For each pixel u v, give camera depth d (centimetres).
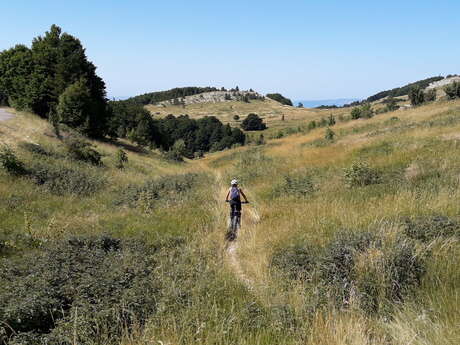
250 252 848
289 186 1495
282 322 470
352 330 420
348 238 686
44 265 650
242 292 598
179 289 559
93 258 723
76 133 3575
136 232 1040
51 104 4034
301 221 962
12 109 3928
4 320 439
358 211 935
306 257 711
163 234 1010
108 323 460
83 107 3875
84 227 1091
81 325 440
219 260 779
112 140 4984
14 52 4262
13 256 768
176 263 716
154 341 413
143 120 6906
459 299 473
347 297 537
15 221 1094
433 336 399
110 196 1717
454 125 1989
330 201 1112
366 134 2656
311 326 462
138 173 2964
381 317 470
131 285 572
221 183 2198
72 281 580
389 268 546
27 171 1764
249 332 458
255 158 2889
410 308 476
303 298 544
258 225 1073
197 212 1313
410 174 1214
